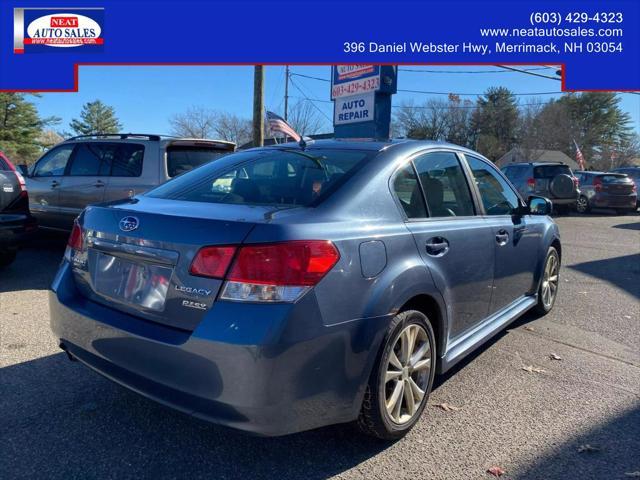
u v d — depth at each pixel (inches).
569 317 200.7
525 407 125.3
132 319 96.3
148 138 268.5
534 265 179.9
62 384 131.0
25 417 114.7
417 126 2316.7
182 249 89.2
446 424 116.4
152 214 96.7
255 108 488.1
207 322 84.2
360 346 92.8
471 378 141.7
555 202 650.2
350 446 106.4
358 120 442.9
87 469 96.9
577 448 107.6
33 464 97.8
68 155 292.0
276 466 99.5
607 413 122.9
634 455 105.6
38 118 2071.9
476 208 142.1
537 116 2420.0
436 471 98.9
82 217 113.3
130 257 97.3
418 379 112.5
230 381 82.3
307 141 135.2
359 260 93.8
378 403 98.9
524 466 101.1
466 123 2413.9
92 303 105.7
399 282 100.7
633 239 433.7
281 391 83.3
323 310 86.7
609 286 256.2
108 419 114.8
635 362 155.7
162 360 88.8
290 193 107.5
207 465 99.2
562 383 139.3
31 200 301.1
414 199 117.4
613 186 682.2
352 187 104.3
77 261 110.9
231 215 92.9
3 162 233.0
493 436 111.7
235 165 127.9
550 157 2234.3
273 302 83.1
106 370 100.3
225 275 84.7
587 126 2768.2
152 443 106.0
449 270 119.5
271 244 84.4
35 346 155.8
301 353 84.3
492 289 145.7
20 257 291.0
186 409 87.6
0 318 181.6
